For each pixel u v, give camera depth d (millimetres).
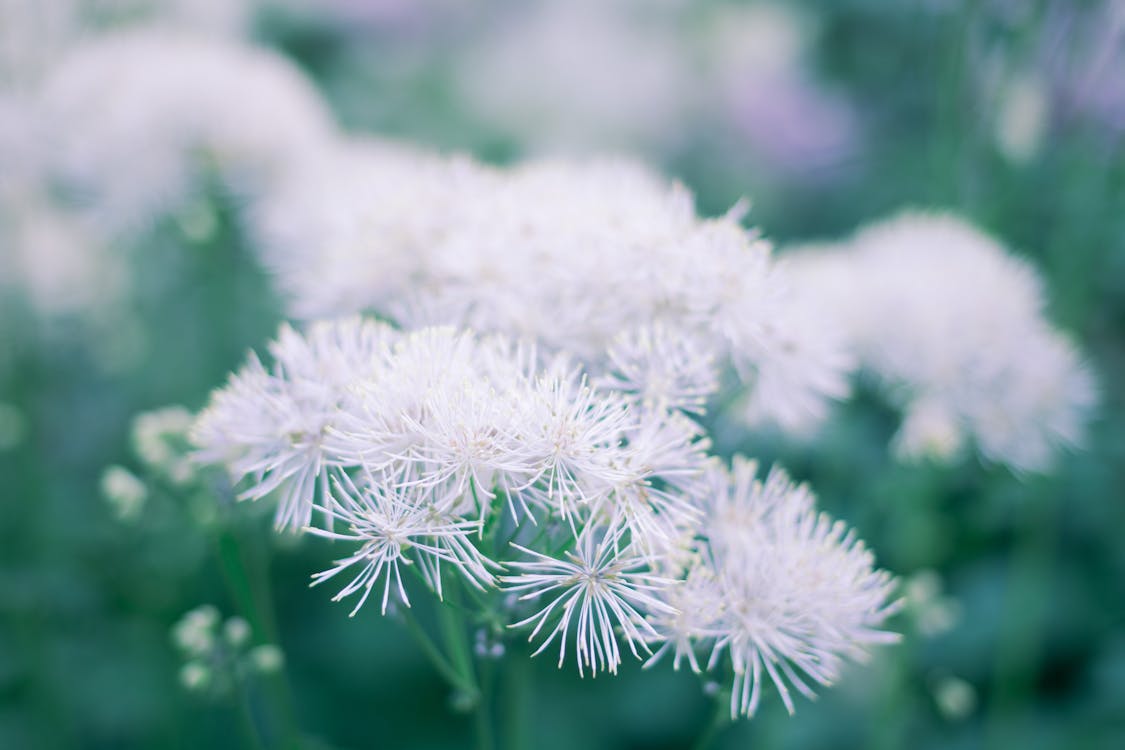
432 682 334
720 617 191
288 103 331
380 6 453
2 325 328
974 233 302
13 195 332
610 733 332
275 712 242
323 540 318
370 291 235
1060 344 285
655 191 248
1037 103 299
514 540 203
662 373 204
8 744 307
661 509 193
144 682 310
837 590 194
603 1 525
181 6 393
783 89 460
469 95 466
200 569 301
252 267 336
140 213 308
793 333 221
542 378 196
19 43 325
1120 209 305
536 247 220
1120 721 327
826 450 286
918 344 273
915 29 324
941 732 338
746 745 322
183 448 239
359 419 192
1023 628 319
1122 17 290
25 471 306
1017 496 299
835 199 450
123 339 355
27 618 296
